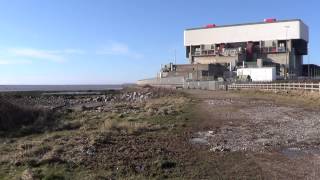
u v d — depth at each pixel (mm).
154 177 11719
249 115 30844
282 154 15125
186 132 21688
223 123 25891
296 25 171625
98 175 11789
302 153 15273
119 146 16922
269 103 43969
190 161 13859
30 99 77812
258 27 178625
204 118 29047
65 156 14609
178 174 12016
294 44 180750
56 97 86812
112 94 98812
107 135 19750
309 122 25125
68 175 11859
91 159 14125
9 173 12227
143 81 171500
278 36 174250
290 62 171750
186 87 120875
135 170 12570
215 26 189500
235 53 170125
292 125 23984
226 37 185375
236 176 11703
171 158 14359
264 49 174875
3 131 24219
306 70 185000
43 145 17125
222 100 52219
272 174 11906
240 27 181875
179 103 46812
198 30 191250
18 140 20219
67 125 26094
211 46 188875
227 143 17891
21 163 13406
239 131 21953
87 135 20250
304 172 12117
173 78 144875
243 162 13688
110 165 13188
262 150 16000
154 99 63094
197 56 189125
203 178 11547
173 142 18156
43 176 11641
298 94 50000
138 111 37500
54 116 32750
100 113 36312
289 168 12703
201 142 18234
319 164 13250
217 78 133750
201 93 77688
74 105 57625
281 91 59844
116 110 40094
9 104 29875
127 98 76125
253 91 71438
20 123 27938
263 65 153000
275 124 24750
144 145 17234
